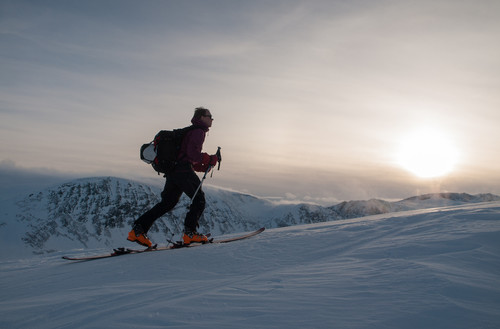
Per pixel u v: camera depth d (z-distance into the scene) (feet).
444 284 8.35
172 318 7.55
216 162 22.57
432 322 6.46
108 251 28.17
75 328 7.95
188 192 21.63
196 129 21.49
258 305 8.05
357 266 11.55
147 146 21.58
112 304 9.82
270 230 27.45
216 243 21.42
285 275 11.24
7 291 14.24
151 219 21.25
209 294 9.20
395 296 7.93
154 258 17.56
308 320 6.96
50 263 22.59
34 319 9.23
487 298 7.50
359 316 6.98
